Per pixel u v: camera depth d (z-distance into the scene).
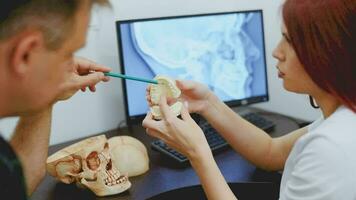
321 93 0.91
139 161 1.23
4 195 0.57
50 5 0.57
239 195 1.25
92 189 1.12
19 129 0.91
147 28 1.48
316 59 0.84
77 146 1.20
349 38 0.81
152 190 1.15
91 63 1.09
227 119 1.26
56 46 0.59
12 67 0.57
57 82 0.64
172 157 1.30
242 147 1.27
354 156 0.80
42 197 1.12
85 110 1.57
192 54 1.57
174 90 1.08
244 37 1.67
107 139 1.31
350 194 0.80
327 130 0.85
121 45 1.45
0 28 0.55
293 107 1.87
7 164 0.57
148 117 1.04
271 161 1.27
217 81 1.64
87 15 0.62
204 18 1.57
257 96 1.73
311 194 0.83
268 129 1.59
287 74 0.92
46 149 0.93
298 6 0.85
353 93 0.86
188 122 0.99
